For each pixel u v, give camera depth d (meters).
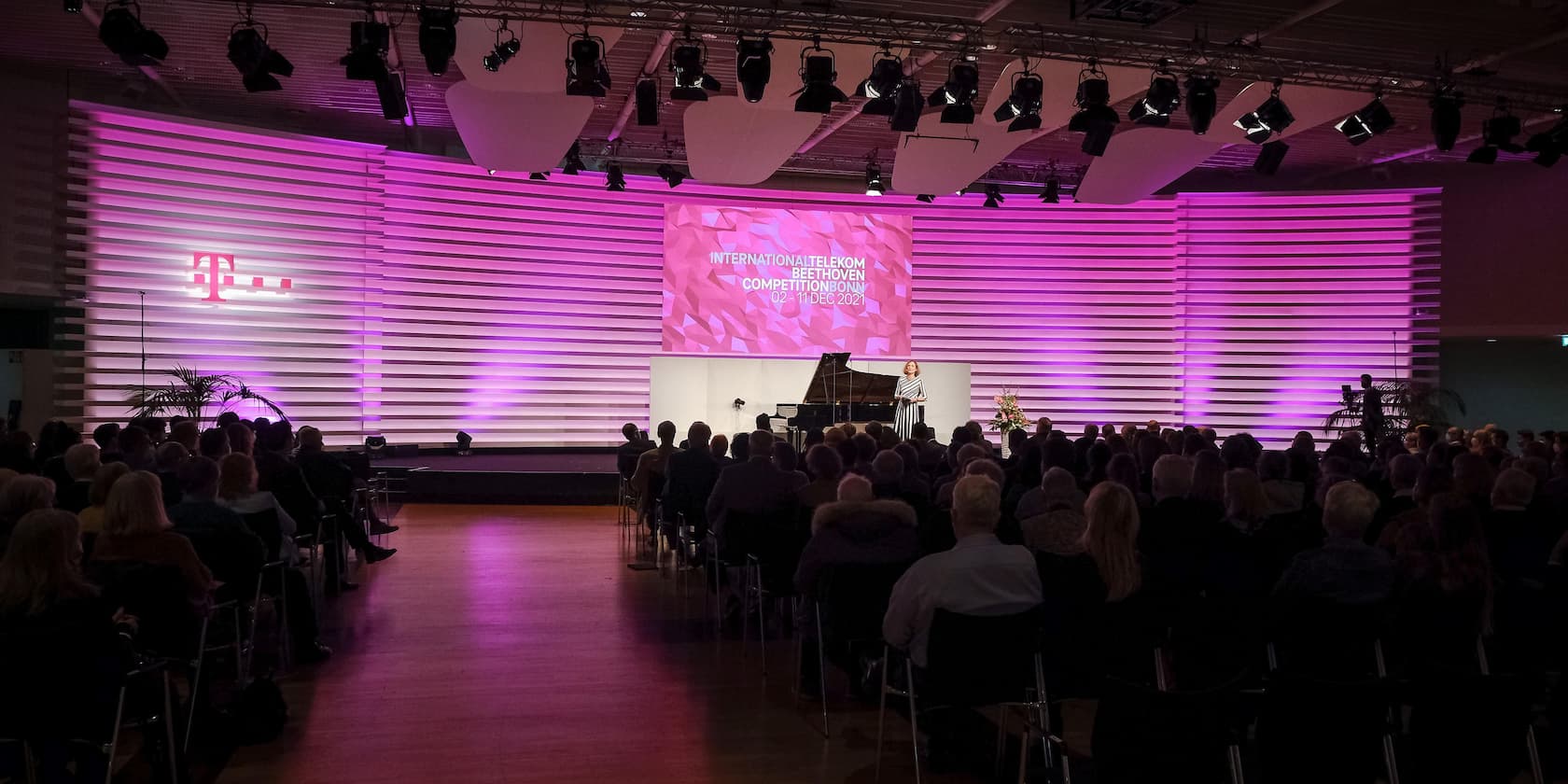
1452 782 2.83
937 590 3.45
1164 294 14.98
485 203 13.46
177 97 11.38
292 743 4.18
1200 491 4.64
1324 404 14.60
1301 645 3.46
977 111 11.00
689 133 10.84
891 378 10.86
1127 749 2.78
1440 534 3.61
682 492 6.69
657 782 3.84
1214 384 14.85
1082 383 14.98
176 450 5.65
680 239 14.04
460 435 13.12
